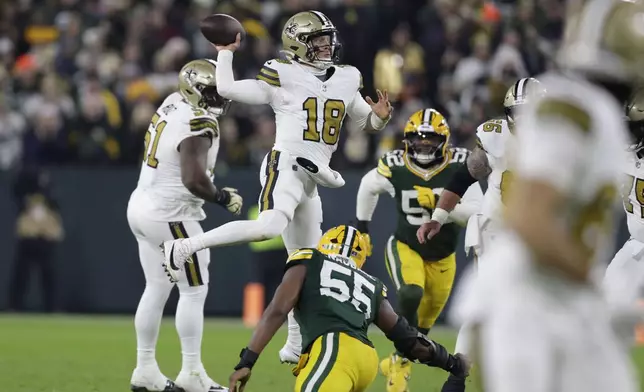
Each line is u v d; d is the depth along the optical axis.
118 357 35.44
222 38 25.64
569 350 11.26
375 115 27.39
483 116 51.25
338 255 20.62
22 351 36.94
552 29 56.47
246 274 52.06
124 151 53.84
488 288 11.62
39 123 53.31
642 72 11.70
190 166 25.62
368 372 19.45
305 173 26.02
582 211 11.28
